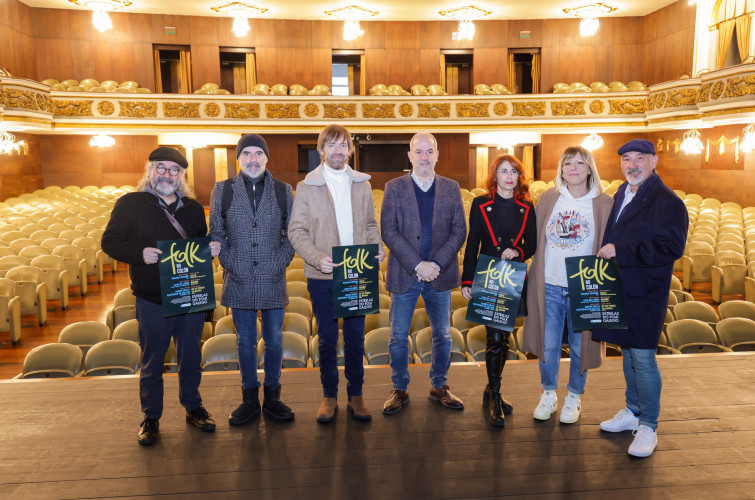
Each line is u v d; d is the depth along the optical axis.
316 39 19.38
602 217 2.84
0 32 16.28
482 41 19.56
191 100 16.23
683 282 8.94
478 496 2.40
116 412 3.14
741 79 11.80
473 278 2.97
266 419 3.08
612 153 19.14
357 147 17.56
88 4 16.91
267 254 2.93
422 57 19.64
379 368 3.82
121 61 18.61
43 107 14.91
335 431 2.94
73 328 4.85
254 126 16.50
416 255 2.94
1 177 15.74
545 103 16.70
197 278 2.80
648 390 2.69
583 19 19.20
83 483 2.48
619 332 2.72
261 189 2.96
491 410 3.04
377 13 18.30
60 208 13.40
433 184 3.12
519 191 3.02
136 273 2.81
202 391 3.43
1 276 7.71
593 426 2.99
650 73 19.05
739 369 3.67
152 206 2.83
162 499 2.38
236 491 2.44
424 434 2.91
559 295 2.96
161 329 2.84
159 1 17.22
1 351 6.43
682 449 2.75
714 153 15.52
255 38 19.14
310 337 5.23
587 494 2.41
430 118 16.77
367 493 2.42
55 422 3.02
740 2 15.00
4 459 2.66
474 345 4.77
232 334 4.66
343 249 2.83
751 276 7.75
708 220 11.21
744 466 2.60
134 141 18.25
